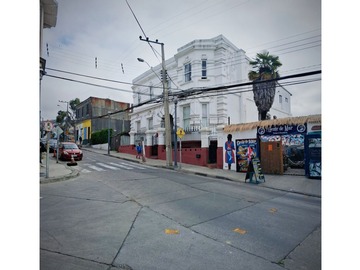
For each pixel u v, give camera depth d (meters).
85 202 6.96
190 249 4.18
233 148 15.30
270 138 14.05
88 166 15.27
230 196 8.25
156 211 6.24
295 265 3.76
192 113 20.19
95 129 40.22
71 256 3.79
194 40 20.19
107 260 3.71
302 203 7.85
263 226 5.42
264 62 21.00
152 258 3.82
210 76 20.09
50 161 17.95
